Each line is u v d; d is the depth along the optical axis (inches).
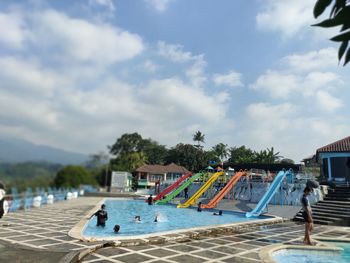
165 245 451.8
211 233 561.9
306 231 498.6
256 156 2940.5
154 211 1075.3
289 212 867.4
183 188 1423.5
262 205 973.8
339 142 1309.1
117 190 1920.5
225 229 595.5
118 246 435.8
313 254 458.9
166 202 1315.2
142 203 1327.5
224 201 1211.9
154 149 3848.4
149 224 793.6
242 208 1058.7
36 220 652.1
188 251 418.9
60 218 695.1
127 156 2974.9
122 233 623.8
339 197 917.2
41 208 895.1
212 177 1401.3
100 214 667.4
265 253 411.8
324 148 1296.8
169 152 3796.8
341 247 503.2
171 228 732.0
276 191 1012.5
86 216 740.0
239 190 1262.3
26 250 360.5
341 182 1181.7
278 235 567.2
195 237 521.0
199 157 3531.0
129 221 834.8
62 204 1061.1
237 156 3570.4
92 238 463.2
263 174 1344.7
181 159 3570.4
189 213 1023.0
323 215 779.4
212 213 1019.3
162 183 1795.0
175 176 2669.8
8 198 426.9
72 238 466.3
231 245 466.3
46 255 336.8
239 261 374.3
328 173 1251.8
